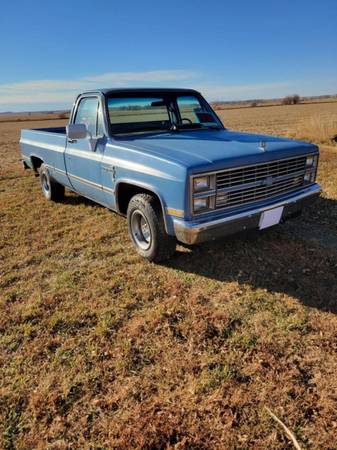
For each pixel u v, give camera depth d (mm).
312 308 3061
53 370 2504
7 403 2252
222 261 3932
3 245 4684
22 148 7141
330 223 4914
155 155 3377
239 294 3322
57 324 3000
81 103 4672
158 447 1934
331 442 1918
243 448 1909
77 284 3633
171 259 4012
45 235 4969
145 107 4477
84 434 2037
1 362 2602
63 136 5234
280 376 2348
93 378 2414
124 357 2588
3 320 3076
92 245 4570
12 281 3760
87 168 4562
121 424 2074
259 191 3461
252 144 3688
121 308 3182
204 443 1942
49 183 6273
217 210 3213
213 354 2574
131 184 3713
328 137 12500
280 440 1942
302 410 2109
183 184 3035
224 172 3162
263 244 4281
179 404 2184
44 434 2049
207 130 4793
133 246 4461
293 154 3689
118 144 3943
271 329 2814
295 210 3850
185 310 3104
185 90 4941
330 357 2508
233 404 2162
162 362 2525
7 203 6590
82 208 6109
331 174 7461
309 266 3742
